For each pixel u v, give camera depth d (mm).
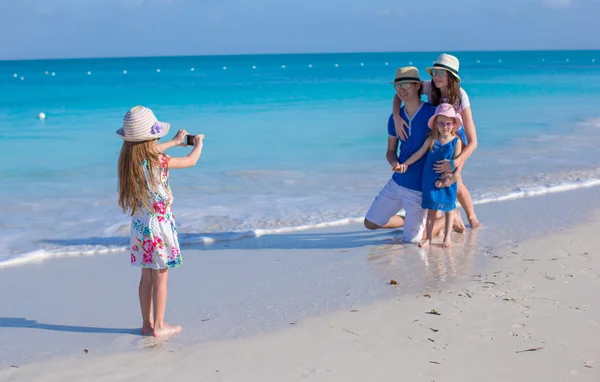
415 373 3852
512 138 14266
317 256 6383
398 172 6500
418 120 6402
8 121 18641
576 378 3742
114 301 5285
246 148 13102
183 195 9055
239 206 8430
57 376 3941
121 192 4344
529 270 5719
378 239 6949
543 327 4445
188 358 4152
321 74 59938
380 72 64875
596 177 10008
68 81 49906
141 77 57969
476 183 9680
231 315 4879
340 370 3920
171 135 15281
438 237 6949
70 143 14203
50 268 6133
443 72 6191
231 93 30516
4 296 5387
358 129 16078
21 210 8273
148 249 4344
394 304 4988
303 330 4551
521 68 70812
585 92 28641
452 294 5160
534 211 7996
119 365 4078
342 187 9602
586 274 5574
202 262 6238
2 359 4191
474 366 3914
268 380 3816
